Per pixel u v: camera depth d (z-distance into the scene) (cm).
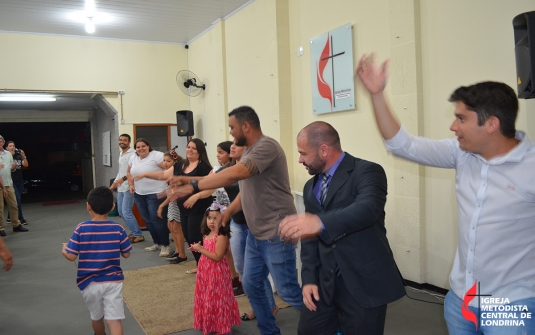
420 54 412
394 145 180
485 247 154
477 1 359
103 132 1152
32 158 1540
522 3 326
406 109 421
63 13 727
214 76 840
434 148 177
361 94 482
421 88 413
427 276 421
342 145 518
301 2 581
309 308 209
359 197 185
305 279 213
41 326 362
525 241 149
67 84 857
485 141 151
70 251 279
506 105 147
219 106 806
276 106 616
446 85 390
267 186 281
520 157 148
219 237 320
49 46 841
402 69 423
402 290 197
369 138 476
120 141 701
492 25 349
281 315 371
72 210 1073
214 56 832
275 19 604
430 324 341
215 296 322
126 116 911
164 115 945
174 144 956
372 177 192
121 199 705
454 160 176
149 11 733
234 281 431
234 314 333
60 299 428
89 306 287
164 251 585
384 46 451
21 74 820
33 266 555
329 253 199
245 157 278
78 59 866
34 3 676
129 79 911
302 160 207
